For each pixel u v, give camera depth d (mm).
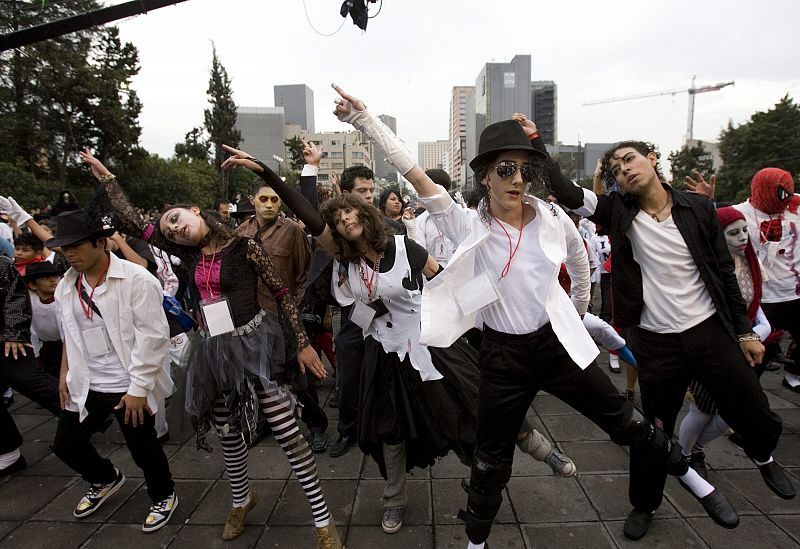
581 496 2594
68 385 2393
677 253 2029
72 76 25984
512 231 1854
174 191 38250
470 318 1958
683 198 2066
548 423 3496
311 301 2885
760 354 1976
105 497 2668
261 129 92750
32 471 3119
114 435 3590
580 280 2242
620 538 2256
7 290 3004
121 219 2787
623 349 2803
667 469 1966
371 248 2354
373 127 1979
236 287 2229
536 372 1841
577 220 5328
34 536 2451
